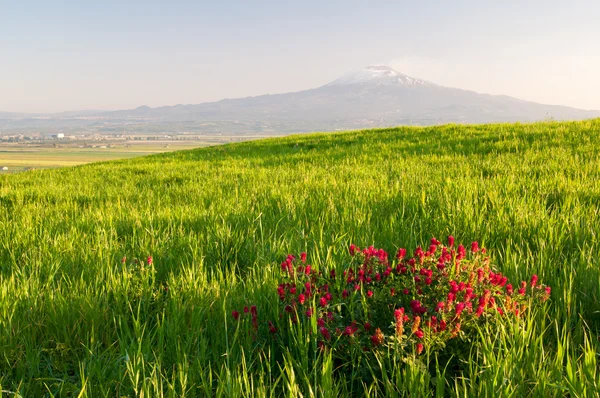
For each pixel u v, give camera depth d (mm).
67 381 2404
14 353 2672
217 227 4973
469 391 2178
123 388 2312
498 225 4609
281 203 6555
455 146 14016
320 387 2156
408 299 2764
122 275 3686
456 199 5871
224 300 2898
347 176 9375
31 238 5191
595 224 4371
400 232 4746
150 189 9367
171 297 3205
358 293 2934
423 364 2240
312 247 4340
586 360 2176
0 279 3645
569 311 2750
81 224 5867
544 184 6500
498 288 2867
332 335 2545
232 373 2279
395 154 13703
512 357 2244
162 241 4676
